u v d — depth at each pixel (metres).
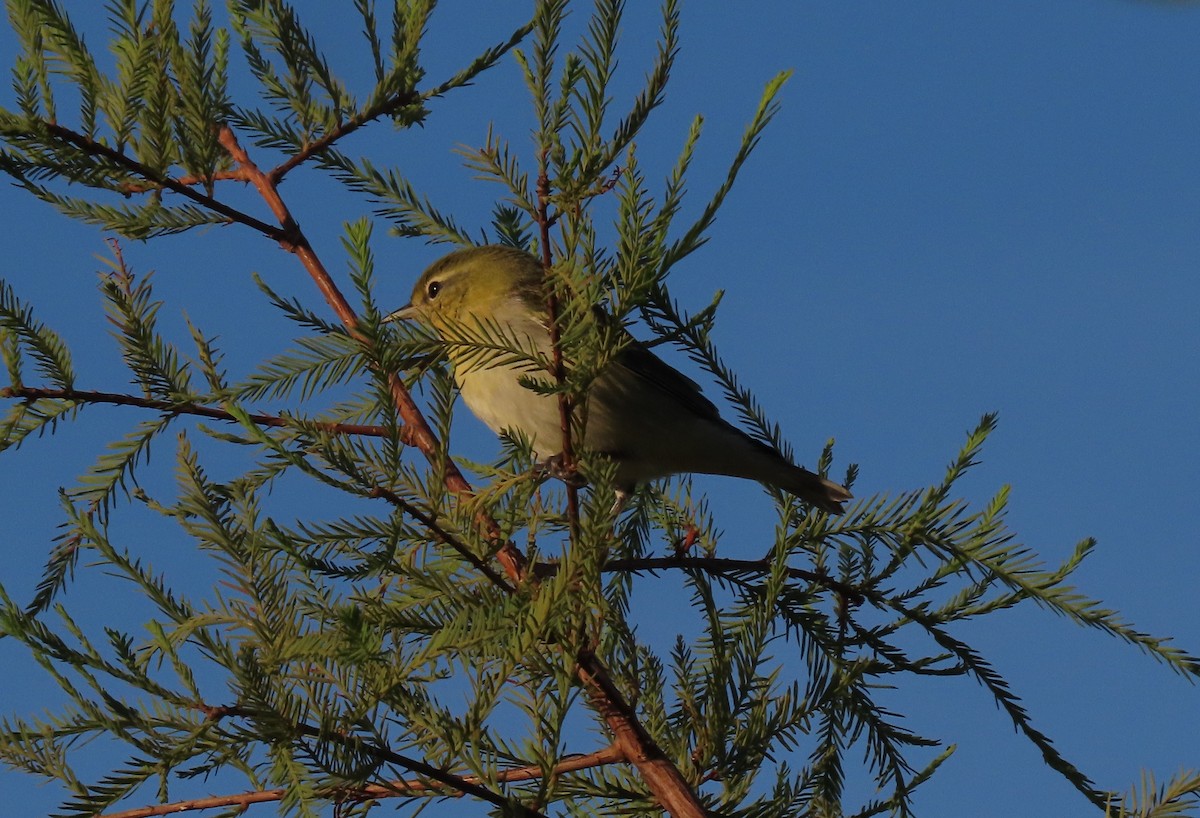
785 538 8.55
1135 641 9.13
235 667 6.44
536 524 7.41
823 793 9.05
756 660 8.34
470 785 6.79
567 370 7.47
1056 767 9.13
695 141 6.63
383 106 9.95
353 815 7.01
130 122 9.00
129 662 6.65
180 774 6.74
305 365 7.63
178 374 8.41
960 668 9.42
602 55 6.83
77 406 8.51
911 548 9.62
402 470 7.14
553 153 7.02
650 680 8.80
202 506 6.99
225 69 10.55
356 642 6.03
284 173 10.27
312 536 7.26
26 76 8.65
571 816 8.50
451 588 7.27
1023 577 9.41
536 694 7.35
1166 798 7.12
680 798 7.58
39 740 6.57
